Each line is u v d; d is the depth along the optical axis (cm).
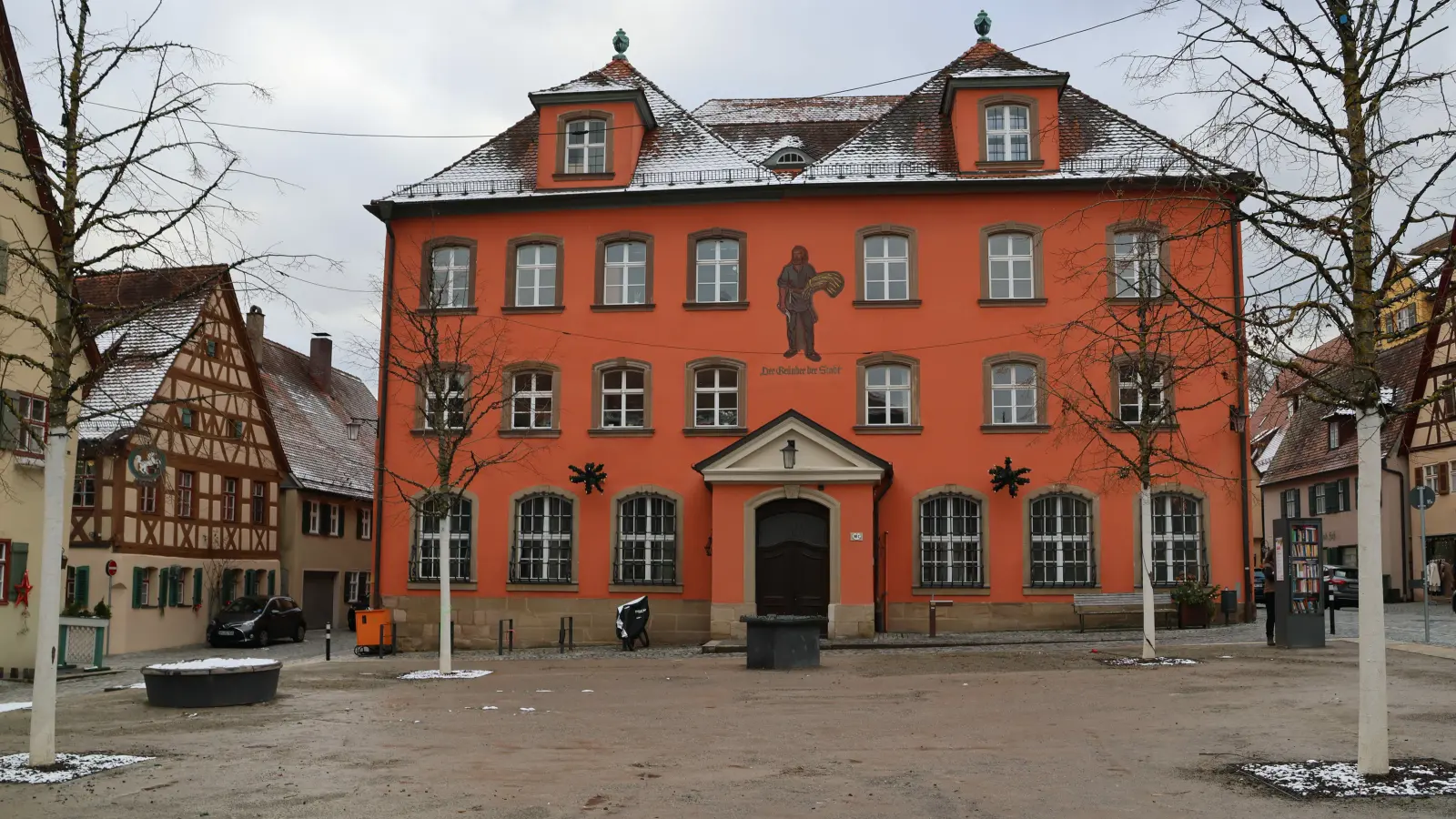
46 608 1138
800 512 2806
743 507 2788
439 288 3053
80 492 3412
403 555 3033
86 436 3406
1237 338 1062
